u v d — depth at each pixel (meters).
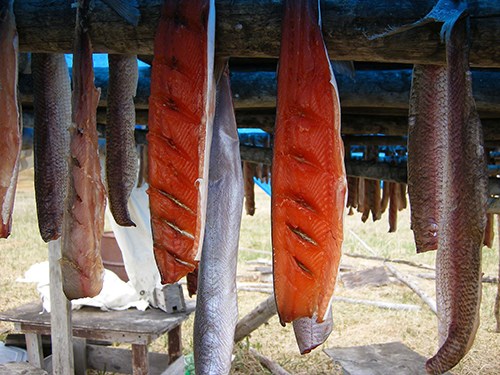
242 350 7.40
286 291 1.76
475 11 1.54
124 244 5.95
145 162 4.72
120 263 6.90
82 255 2.07
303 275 1.74
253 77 3.16
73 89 1.91
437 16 1.53
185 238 1.86
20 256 13.45
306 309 1.76
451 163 1.62
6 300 9.86
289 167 1.72
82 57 1.84
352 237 16.00
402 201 6.21
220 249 2.00
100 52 1.93
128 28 1.80
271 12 1.69
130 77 2.26
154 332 5.32
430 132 2.02
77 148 1.99
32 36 1.91
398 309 9.41
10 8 1.87
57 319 5.20
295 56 1.67
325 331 1.98
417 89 2.02
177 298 5.98
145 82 3.35
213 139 1.98
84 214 2.04
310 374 6.93
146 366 5.43
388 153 6.41
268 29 1.71
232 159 1.99
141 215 5.86
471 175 1.59
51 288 5.20
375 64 3.06
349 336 8.20
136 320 5.68
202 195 1.81
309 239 1.72
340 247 1.72
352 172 4.31
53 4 1.86
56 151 2.35
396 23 1.60
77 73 1.87
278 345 7.93
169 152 1.83
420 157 2.05
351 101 3.04
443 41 1.59
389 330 8.41
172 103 1.80
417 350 7.59
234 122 2.00
